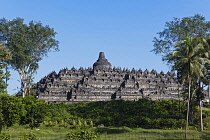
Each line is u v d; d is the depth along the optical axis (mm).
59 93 127312
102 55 173375
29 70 99812
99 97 128250
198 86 70875
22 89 94188
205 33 71750
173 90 140500
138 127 69000
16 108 44969
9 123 45750
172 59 72062
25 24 91250
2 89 69188
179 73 69188
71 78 143250
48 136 54094
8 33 88312
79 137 39312
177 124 67125
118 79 146125
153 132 58969
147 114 78438
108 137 52094
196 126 67875
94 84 139625
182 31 71188
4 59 74250
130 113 81500
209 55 61188
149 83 147375
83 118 78375
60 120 73062
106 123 72688
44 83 147875
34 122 50406
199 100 71312
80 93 125625
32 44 90000
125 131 61062
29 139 41344
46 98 123000
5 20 89250
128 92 131000
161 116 76375
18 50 87875
